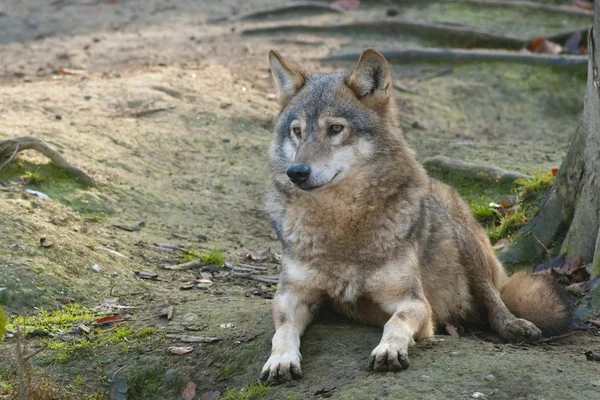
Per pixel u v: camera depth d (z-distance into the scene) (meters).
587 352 8.27
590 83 10.98
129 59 21.19
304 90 9.50
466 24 24.53
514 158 16.42
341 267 8.95
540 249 11.64
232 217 13.87
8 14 25.95
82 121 15.84
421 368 7.78
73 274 10.54
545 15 25.17
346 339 8.73
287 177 9.20
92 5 27.19
